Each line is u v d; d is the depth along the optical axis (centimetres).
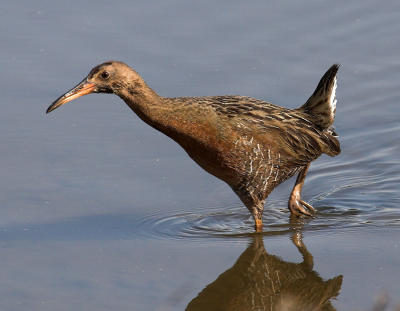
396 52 1834
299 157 1266
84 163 1442
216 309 1027
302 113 1295
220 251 1181
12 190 1355
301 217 1328
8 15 1870
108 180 1400
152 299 1023
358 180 1482
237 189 1268
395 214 1317
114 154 1477
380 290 1022
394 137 1609
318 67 1759
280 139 1238
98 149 1488
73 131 1541
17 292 1048
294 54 1797
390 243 1177
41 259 1145
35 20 1853
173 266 1124
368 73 1781
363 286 1041
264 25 1881
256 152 1221
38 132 1527
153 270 1109
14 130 1528
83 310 998
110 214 1300
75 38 1795
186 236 1237
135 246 1191
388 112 1686
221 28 1859
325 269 1105
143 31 1830
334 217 1318
